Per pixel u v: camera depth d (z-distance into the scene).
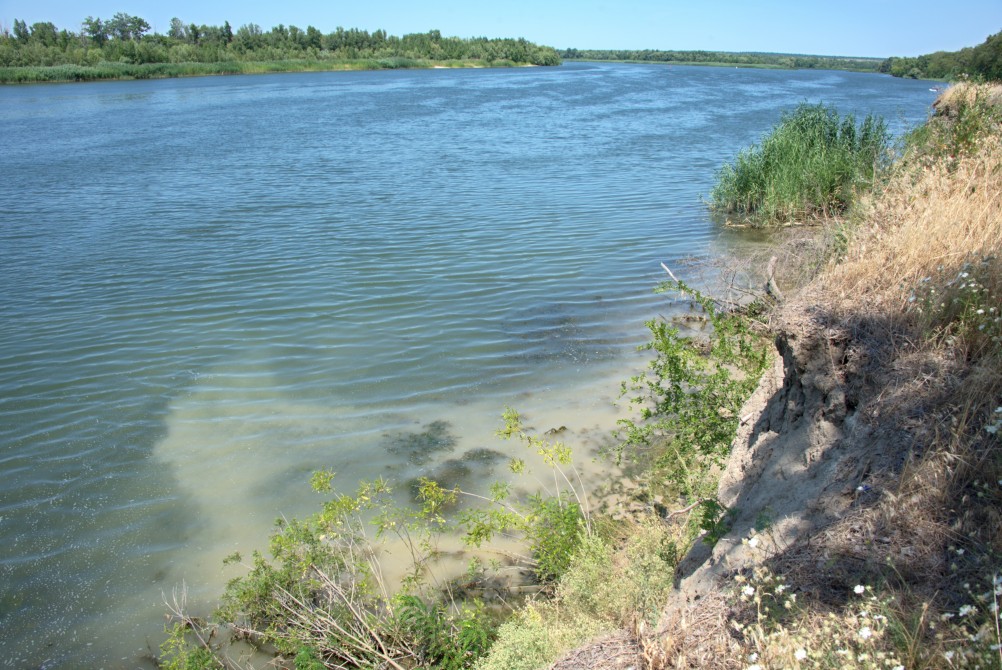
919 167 10.44
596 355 10.72
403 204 20.95
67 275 14.98
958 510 3.79
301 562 6.15
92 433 9.01
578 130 38.00
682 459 6.55
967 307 4.84
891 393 4.64
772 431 5.47
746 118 42.53
